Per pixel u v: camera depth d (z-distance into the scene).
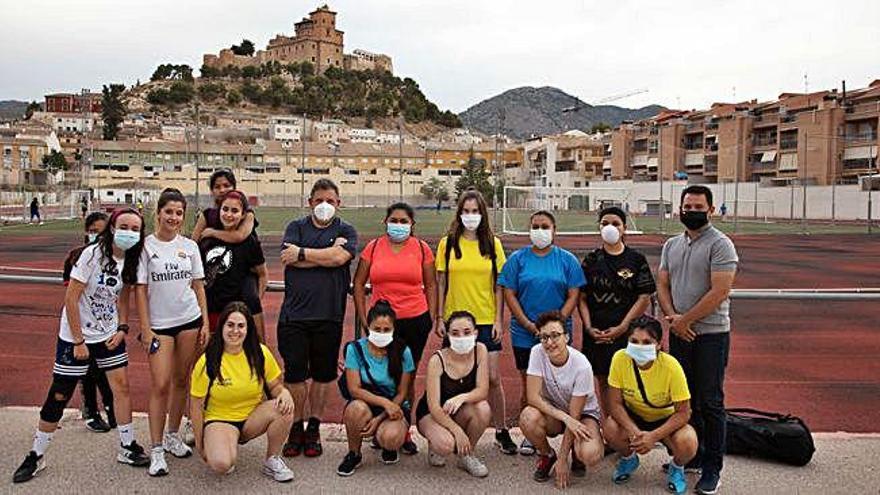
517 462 5.65
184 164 94.88
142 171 93.81
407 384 5.72
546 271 6.02
